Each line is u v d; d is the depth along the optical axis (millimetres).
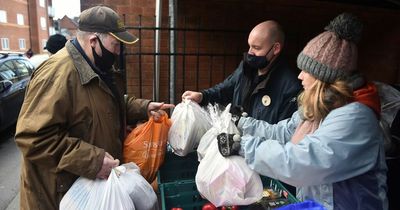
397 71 4562
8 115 6176
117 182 1425
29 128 1411
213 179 1290
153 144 1768
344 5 4238
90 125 1557
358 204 1244
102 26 1593
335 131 1178
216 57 4125
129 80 3945
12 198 3891
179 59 4047
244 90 2271
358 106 1220
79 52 1580
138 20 3822
